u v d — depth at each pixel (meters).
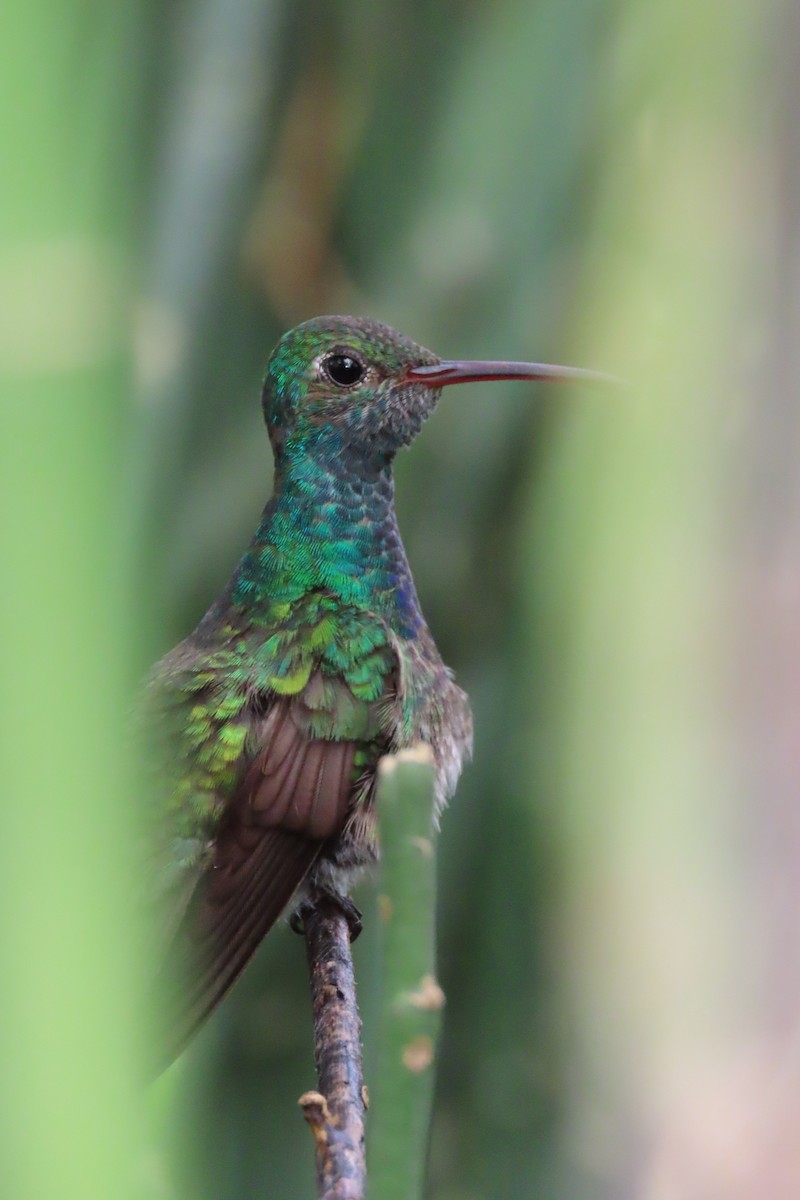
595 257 1.81
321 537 1.79
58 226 0.56
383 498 1.80
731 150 1.76
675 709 1.76
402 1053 1.16
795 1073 1.75
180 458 1.82
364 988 1.81
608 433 1.80
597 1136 1.80
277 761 1.78
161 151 1.81
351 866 1.78
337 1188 1.58
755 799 1.76
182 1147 1.75
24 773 0.56
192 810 1.78
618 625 1.78
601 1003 1.80
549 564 1.82
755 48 1.77
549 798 1.82
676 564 1.76
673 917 1.76
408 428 1.80
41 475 0.55
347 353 1.79
